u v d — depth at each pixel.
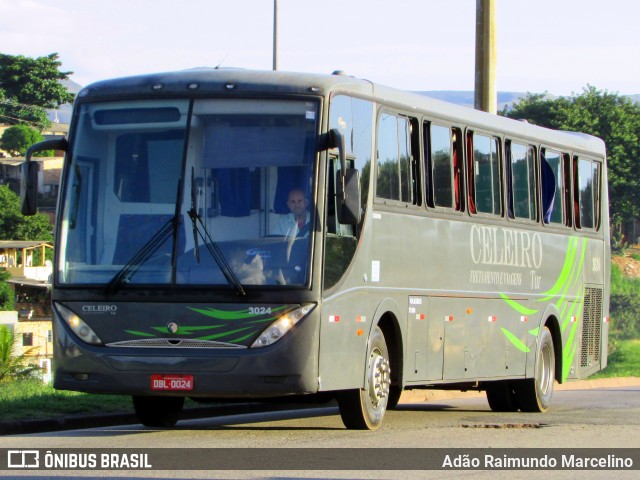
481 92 25.11
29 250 95.69
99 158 13.97
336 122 13.94
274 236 13.41
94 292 13.64
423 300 16.22
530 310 19.83
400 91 15.91
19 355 22.52
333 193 13.86
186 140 13.73
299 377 13.25
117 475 10.66
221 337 13.31
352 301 14.18
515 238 19.31
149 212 13.66
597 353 23.08
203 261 13.43
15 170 121.62
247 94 13.76
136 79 14.10
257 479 10.46
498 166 18.86
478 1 25.16
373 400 15.04
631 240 114.19
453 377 17.16
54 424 15.34
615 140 100.12
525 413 19.95
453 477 10.96
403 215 15.66
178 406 15.87
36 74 147.50
